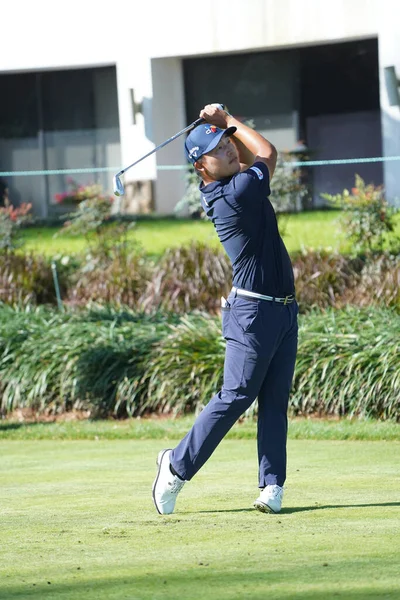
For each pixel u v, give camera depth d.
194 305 40.53
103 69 72.12
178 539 15.05
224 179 17.30
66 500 19.05
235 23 65.19
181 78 68.81
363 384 30.69
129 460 24.91
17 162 74.50
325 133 67.44
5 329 36.94
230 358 17.33
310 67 67.38
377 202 43.81
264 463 17.30
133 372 33.78
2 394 35.03
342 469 22.03
